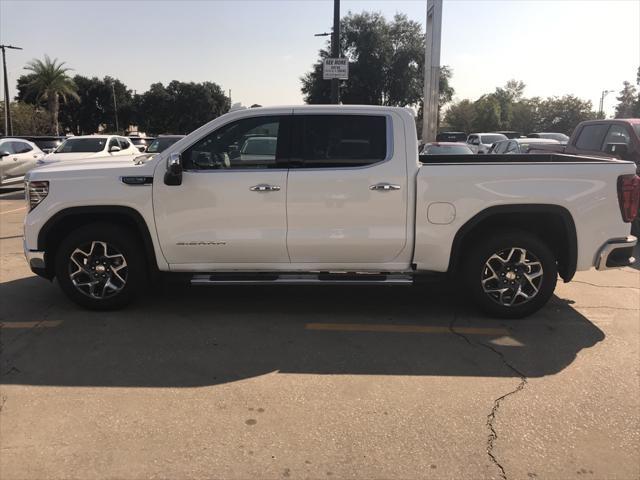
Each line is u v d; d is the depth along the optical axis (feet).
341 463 9.65
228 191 15.96
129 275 16.79
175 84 270.46
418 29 143.13
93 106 254.47
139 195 16.12
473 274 16.44
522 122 226.58
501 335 15.67
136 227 17.02
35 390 12.21
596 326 16.44
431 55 54.13
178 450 9.99
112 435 10.45
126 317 16.84
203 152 16.24
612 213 16.02
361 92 143.54
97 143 53.06
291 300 18.69
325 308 17.92
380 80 142.31
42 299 18.51
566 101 219.82
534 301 16.53
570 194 15.78
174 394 12.09
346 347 14.78
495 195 15.76
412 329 16.10
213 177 15.97
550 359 14.08
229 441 10.29
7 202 46.26
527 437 10.51
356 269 16.53
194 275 16.70
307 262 16.46
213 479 9.20
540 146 41.73
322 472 9.41
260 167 16.07
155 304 18.07
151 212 16.19
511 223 16.83
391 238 16.02
